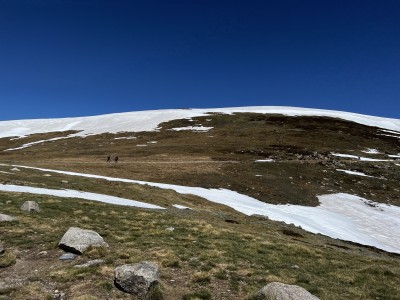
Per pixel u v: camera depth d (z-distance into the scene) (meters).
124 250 22.38
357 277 22.45
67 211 33.66
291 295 15.09
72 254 21.17
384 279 22.73
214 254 23.34
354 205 67.12
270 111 183.25
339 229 51.38
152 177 69.94
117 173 71.06
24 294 15.77
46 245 22.88
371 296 19.30
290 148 110.12
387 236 52.16
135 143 124.25
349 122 156.00
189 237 28.08
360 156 106.00
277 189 70.75
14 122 186.62
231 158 95.69
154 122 158.12
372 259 29.78
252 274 20.30
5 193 38.59
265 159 96.31
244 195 64.69
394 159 105.38
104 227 29.05
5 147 137.00
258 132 134.88
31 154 108.25
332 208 64.44
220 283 18.66
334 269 24.00
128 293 16.47
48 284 17.27
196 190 62.66
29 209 31.59
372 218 60.72
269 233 38.00
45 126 176.38
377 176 87.25
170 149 108.25
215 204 54.88
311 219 54.91
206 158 94.75
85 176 62.19
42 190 44.19
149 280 16.66
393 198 73.81
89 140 135.88
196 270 20.12
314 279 21.12
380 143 123.69
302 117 162.62
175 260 20.91
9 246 22.44
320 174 84.75
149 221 33.38
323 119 158.62
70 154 104.00
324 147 113.44
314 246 33.09
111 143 126.81
